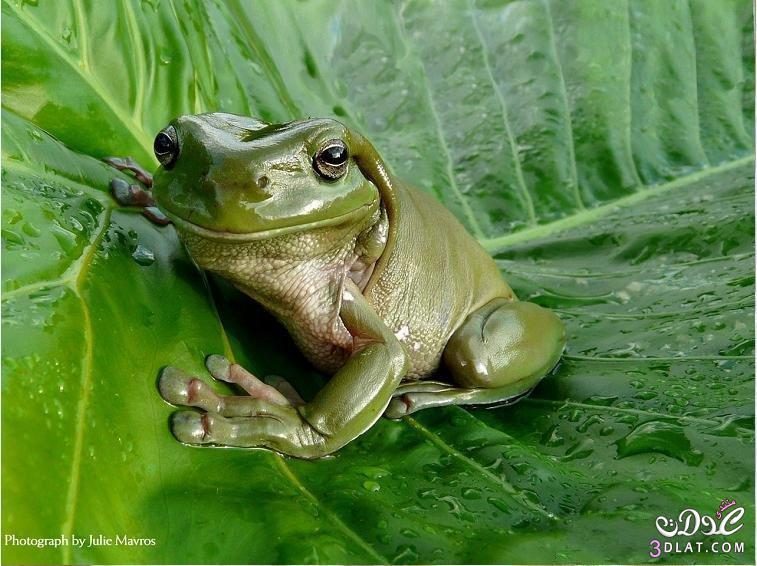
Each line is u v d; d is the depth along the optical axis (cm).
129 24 20
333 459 17
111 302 16
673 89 29
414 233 20
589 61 28
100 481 14
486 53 27
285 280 18
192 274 18
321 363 19
